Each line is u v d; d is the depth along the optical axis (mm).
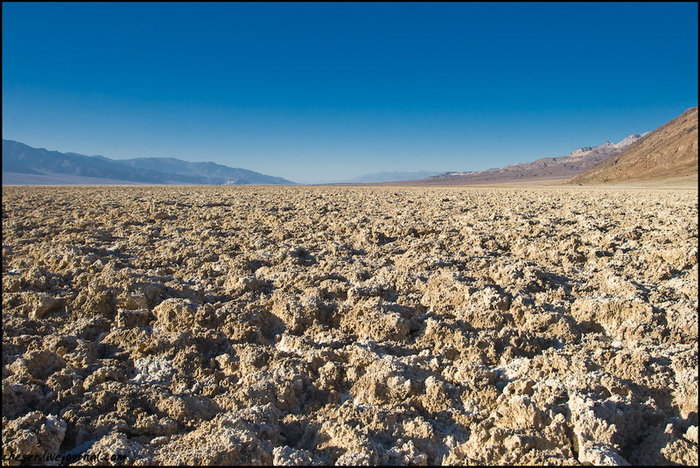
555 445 3658
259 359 5090
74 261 8633
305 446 3840
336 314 6367
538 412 3900
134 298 6656
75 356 5199
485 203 22297
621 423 3807
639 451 3654
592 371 4566
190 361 5188
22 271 8398
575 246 10297
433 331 5762
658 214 15875
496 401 4285
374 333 5812
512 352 5277
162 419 4078
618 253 9586
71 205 19734
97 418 4125
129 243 11086
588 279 8086
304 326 6176
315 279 7914
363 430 3838
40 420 3920
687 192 31031
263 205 20766
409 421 4047
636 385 4434
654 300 6652
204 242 11211
